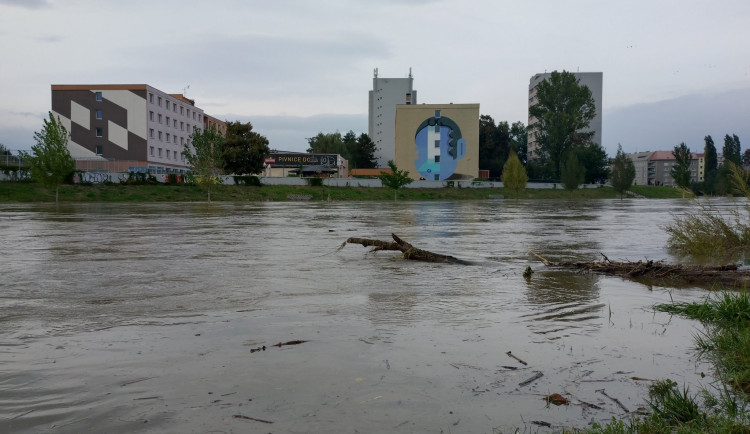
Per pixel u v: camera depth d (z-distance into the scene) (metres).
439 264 10.59
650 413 3.43
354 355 4.52
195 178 55.47
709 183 94.25
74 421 3.23
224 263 10.59
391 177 65.38
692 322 5.78
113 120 79.31
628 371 4.20
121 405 3.46
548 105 95.69
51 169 45.94
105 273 9.23
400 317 5.97
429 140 85.25
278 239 15.89
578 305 6.66
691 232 13.43
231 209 39.69
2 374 4.03
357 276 9.00
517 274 9.34
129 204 49.16
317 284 8.16
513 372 4.14
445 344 4.87
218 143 56.25
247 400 3.54
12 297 7.08
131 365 4.24
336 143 138.12
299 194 66.19
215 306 6.53
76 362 4.32
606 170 96.81
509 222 24.83
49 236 16.58
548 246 14.38
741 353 4.46
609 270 9.47
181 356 4.47
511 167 73.19
